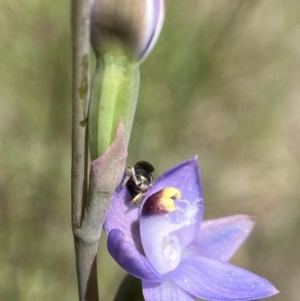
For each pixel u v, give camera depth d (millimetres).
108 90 216
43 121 429
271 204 536
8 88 425
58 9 414
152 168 239
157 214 236
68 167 439
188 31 433
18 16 411
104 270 420
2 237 408
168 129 450
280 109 550
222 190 516
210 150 512
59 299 413
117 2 213
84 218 222
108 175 218
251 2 458
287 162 556
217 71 467
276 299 500
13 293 394
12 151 427
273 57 541
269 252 518
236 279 239
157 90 437
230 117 522
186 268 240
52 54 422
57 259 424
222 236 247
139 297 234
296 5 558
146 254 237
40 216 425
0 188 423
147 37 215
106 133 217
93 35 215
